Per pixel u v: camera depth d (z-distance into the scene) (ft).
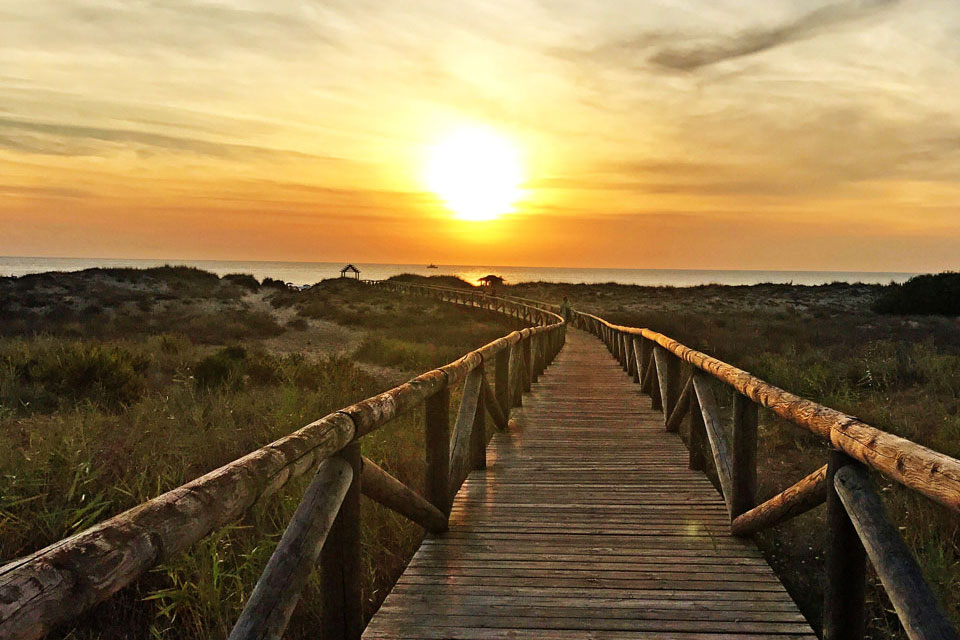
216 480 5.04
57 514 12.96
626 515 14.57
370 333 82.48
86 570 3.51
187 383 28.40
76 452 15.31
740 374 12.59
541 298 168.14
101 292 100.27
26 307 84.07
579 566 11.71
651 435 23.36
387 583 12.81
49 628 3.21
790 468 19.81
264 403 26.55
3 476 14.07
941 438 21.18
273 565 6.27
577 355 57.88
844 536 7.65
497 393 24.58
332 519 7.16
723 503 15.39
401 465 19.43
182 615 10.96
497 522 14.14
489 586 10.87
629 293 179.22
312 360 51.93
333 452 7.33
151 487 15.30
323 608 8.25
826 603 7.89
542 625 9.51
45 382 29.53
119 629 10.94
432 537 13.25
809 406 8.77
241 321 88.17
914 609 5.61
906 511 14.40
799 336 64.28
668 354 24.56
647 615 9.78
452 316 111.14
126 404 28.58
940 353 47.26
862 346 51.11
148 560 4.00
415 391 10.93
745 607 10.03
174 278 124.88
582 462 19.49
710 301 140.46
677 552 12.34
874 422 23.29
